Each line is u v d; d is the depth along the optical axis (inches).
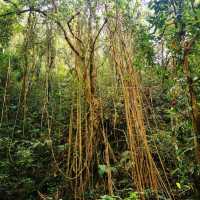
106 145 217.8
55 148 256.5
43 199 229.0
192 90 177.6
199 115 178.1
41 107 296.2
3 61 299.9
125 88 214.1
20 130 282.0
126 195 210.5
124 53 219.9
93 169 235.3
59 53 273.3
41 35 282.7
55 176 241.3
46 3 255.0
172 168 228.8
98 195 222.1
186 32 176.4
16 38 309.7
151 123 252.8
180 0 177.9
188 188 201.5
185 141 192.5
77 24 242.1
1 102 302.8
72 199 227.5
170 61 199.6
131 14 230.2
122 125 255.3
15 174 249.0
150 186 206.1
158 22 183.9
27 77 293.9
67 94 294.4
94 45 239.1
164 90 227.3
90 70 237.8
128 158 235.8
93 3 240.8
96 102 238.1
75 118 253.9
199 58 177.8
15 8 264.8
